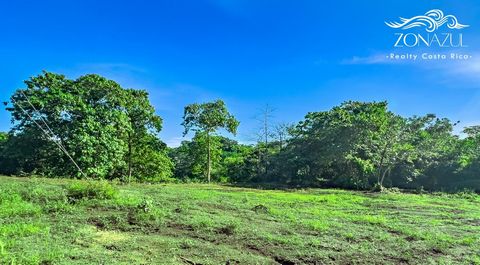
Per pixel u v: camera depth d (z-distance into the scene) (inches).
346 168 1598.2
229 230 419.8
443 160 1558.8
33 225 382.0
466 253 387.2
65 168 1194.6
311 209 673.0
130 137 1460.4
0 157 1243.8
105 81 1301.7
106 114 1248.2
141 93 1469.0
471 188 1461.6
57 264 273.6
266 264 319.3
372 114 1572.3
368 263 340.2
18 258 276.2
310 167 1662.2
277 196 928.9
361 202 877.8
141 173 1553.9
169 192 789.9
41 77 1220.5
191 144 1963.6
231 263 313.7
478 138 1749.5
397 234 475.5
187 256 323.0
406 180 1566.2
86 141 1145.4
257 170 1904.5
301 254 351.9
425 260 356.2
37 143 1187.9
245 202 714.8
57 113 1157.1
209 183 1578.5
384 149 1417.3
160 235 392.2
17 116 1189.7
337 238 427.5
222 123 1812.3
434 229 518.0
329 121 1646.2
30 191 574.2
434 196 1199.6
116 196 566.6
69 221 413.1
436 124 1631.4
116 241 352.5
